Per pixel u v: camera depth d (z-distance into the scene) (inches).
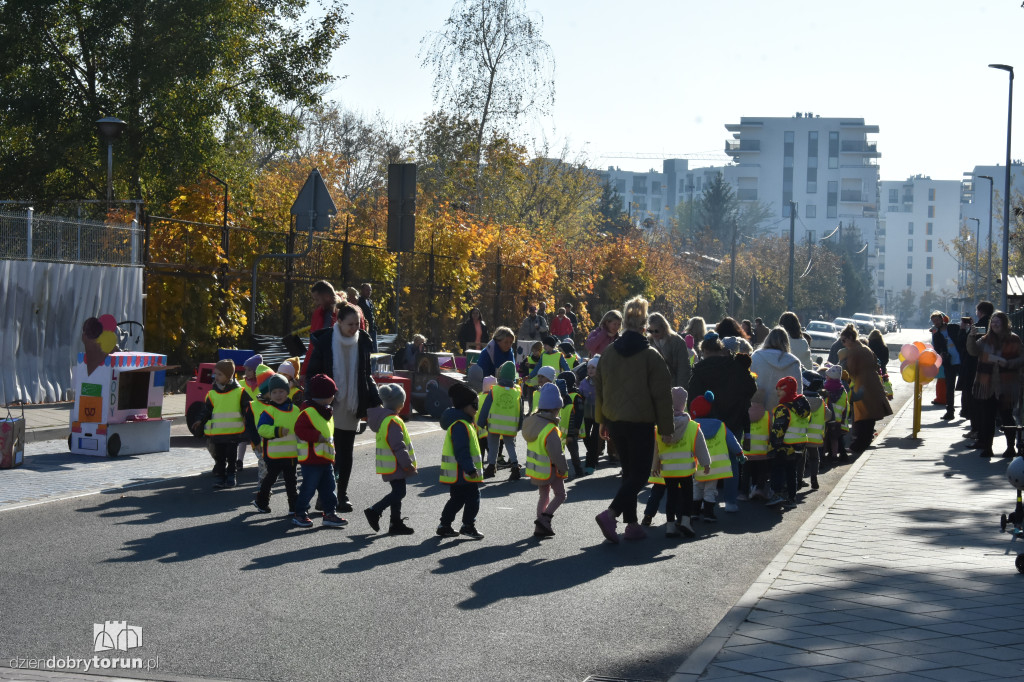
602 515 366.9
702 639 249.0
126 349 783.1
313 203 757.3
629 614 271.4
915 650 230.5
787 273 3599.9
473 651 236.1
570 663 229.0
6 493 419.8
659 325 497.4
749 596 280.4
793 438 454.0
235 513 400.2
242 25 1273.4
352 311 400.5
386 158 2411.4
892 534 372.2
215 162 1306.6
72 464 505.0
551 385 375.6
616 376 370.9
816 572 311.1
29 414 659.4
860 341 663.8
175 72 1214.3
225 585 290.4
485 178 1841.8
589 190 2048.5
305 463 377.7
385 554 337.4
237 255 919.7
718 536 385.7
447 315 1222.9
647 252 2119.8
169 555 324.5
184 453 559.5
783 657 225.6
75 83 1250.6
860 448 657.0
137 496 427.8
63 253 741.3
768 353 468.8
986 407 611.2
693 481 404.5
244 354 597.0
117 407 535.5
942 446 675.4
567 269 1728.6
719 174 5467.5
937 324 878.4
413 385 852.6
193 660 225.1
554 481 374.9
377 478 499.8
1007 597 280.5
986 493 470.6
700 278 2672.2
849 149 7224.4
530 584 302.0
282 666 222.7
